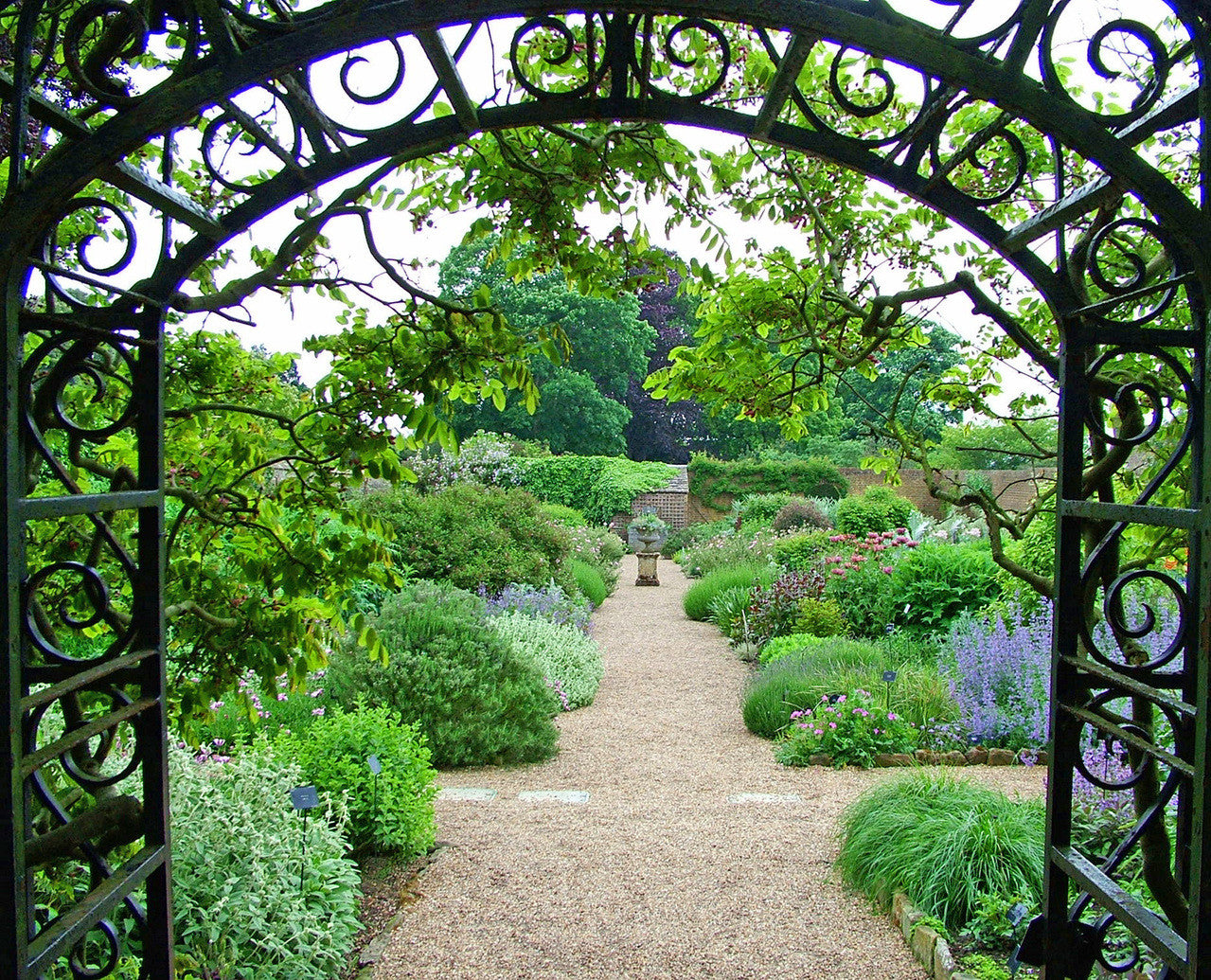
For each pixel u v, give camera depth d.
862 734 5.58
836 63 1.42
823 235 2.81
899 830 3.50
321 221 2.11
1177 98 1.43
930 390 3.17
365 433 2.38
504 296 28.09
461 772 5.57
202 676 2.50
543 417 28.31
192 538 2.61
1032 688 5.85
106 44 1.43
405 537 9.75
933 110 1.48
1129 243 2.30
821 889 3.60
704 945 3.17
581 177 2.23
